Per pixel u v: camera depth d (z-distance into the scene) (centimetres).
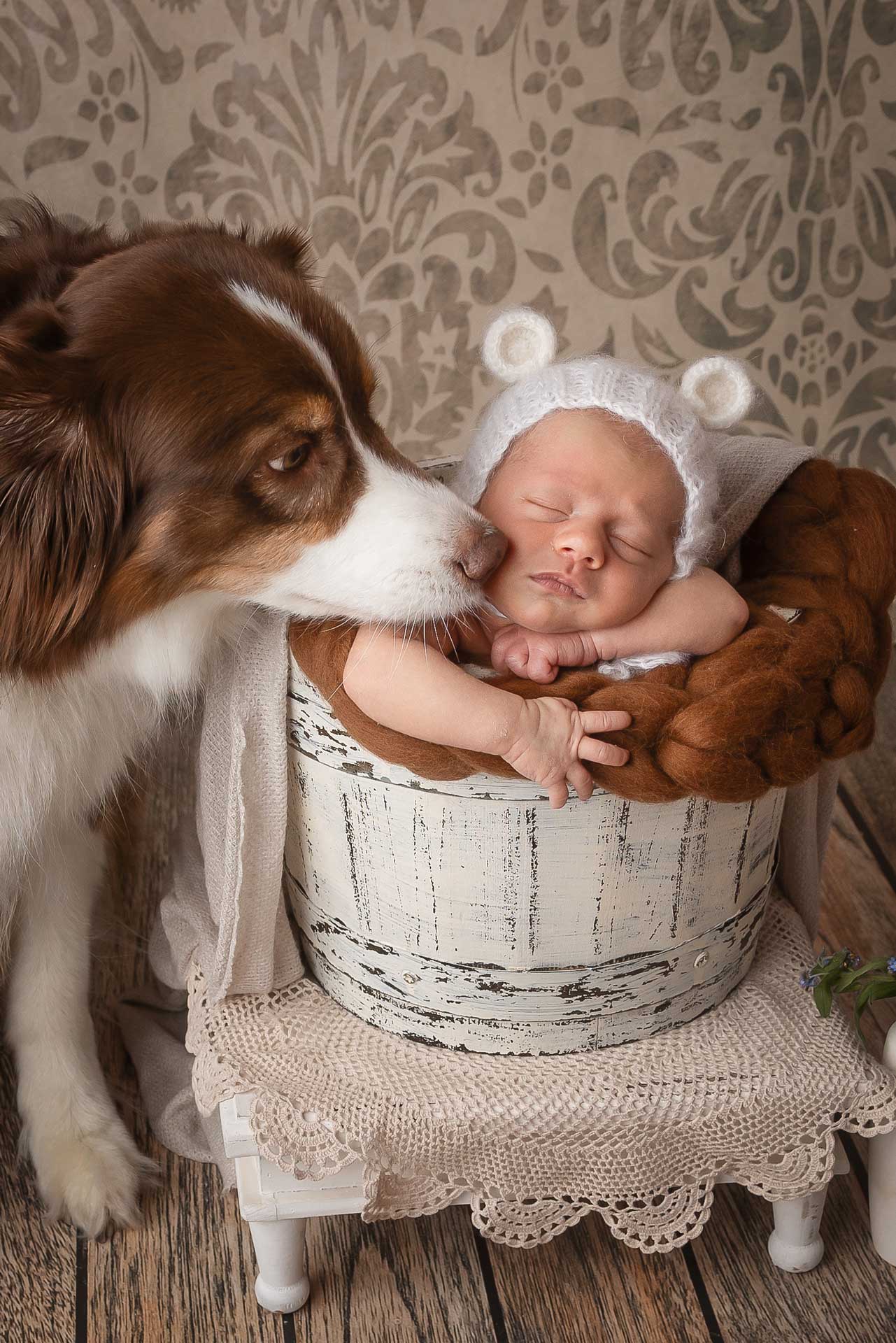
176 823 192
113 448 106
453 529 106
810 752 102
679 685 102
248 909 118
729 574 126
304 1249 126
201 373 104
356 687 102
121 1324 125
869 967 122
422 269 219
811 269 225
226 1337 124
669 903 112
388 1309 126
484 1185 115
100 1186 134
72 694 121
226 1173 135
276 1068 118
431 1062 119
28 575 106
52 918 143
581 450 107
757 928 126
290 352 108
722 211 219
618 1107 114
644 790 97
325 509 110
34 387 100
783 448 127
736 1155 116
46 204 204
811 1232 126
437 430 235
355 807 110
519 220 217
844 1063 117
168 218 209
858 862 183
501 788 101
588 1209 117
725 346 231
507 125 208
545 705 97
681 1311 126
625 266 222
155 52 195
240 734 112
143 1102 149
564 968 113
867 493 122
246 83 200
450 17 198
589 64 205
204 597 117
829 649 104
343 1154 113
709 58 206
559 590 106
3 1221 135
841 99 212
